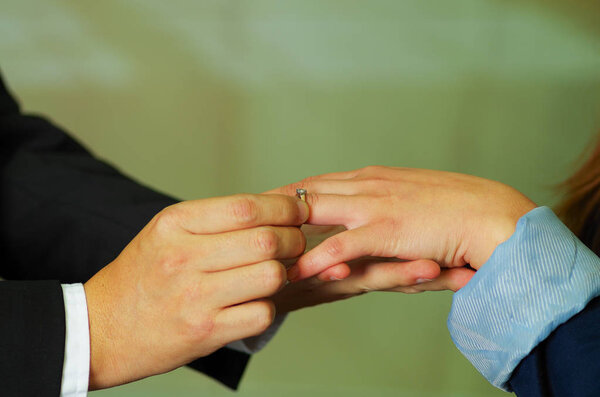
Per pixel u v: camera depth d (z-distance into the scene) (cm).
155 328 74
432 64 173
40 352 73
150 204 91
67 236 92
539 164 176
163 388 177
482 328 74
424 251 77
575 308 71
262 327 73
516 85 173
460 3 170
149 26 170
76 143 107
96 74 172
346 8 171
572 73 172
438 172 81
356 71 174
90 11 168
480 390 180
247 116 176
